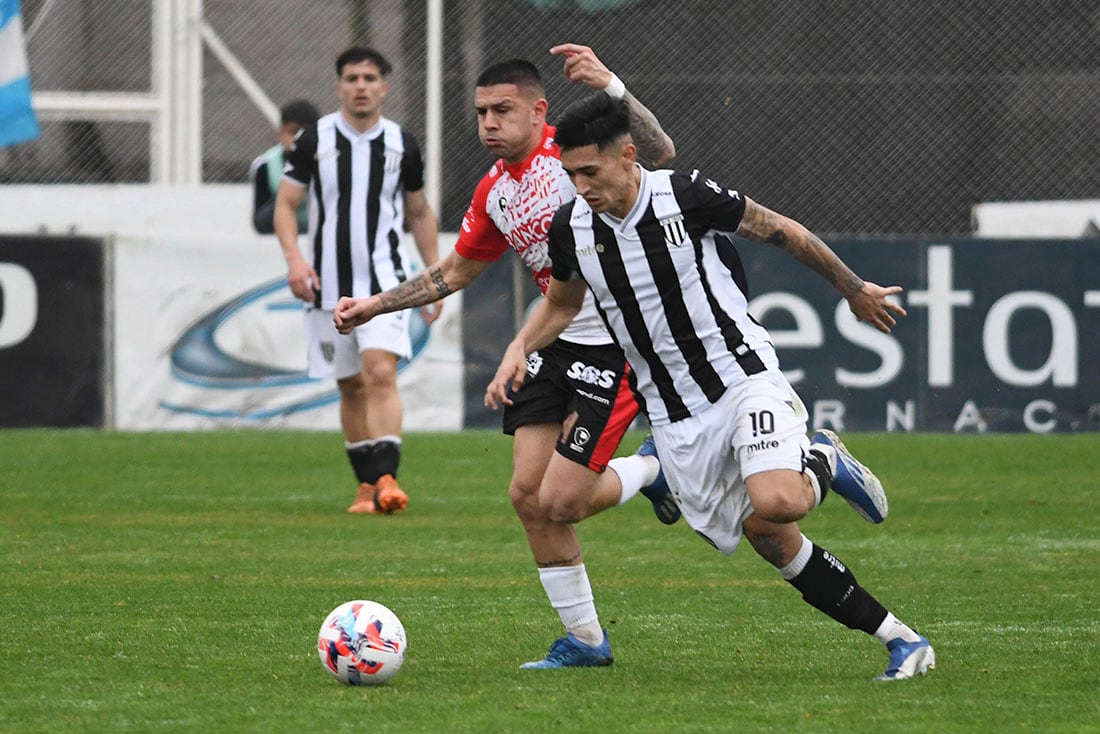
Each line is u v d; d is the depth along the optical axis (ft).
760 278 159.63
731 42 172.14
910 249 160.15
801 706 48.34
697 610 68.80
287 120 157.99
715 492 54.03
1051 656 57.26
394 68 174.29
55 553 86.02
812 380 160.15
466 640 61.36
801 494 51.44
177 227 169.89
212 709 47.93
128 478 125.08
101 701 49.19
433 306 108.17
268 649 58.80
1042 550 88.74
